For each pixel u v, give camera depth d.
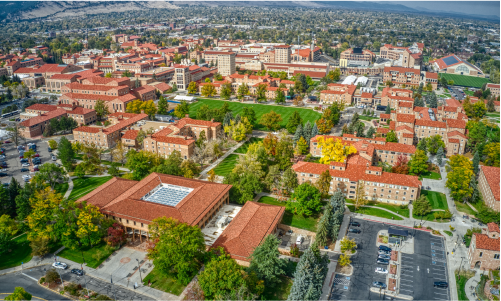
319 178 183.75
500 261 136.88
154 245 146.62
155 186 175.62
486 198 185.25
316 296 117.25
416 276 137.00
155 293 128.38
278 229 165.88
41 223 152.00
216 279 118.88
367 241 156.88
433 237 159.38
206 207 159.88
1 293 128.88
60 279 133.88
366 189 187.00
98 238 149.25
